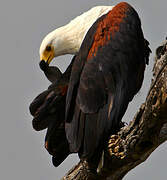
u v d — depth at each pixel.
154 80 7.21
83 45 9.95
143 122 7.63
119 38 9.65
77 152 8.95
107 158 8.53
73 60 10.55
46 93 9.75
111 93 9.27
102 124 8.95
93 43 9.77
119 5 10.22
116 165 8.50
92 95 9.20
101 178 8.91
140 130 7.76
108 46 9.62
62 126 9.73
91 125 8.95
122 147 8.22
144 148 7.99
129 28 9.77
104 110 9.07
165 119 7.45
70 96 9.27
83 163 8.92
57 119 9.73
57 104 9.70
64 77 10.21
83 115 9.03
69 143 9.06
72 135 9.02
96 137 8.80
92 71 9.43
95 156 8.70
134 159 8.26
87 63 9.55
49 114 9.70
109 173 8.74
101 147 8.69
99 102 9.15
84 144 8.84
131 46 9.66
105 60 9.50
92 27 10.12
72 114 9.23
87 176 8.98
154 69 7.28
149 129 7.68
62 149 9.85
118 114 9.18
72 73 9.62
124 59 9.55
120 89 9.38
